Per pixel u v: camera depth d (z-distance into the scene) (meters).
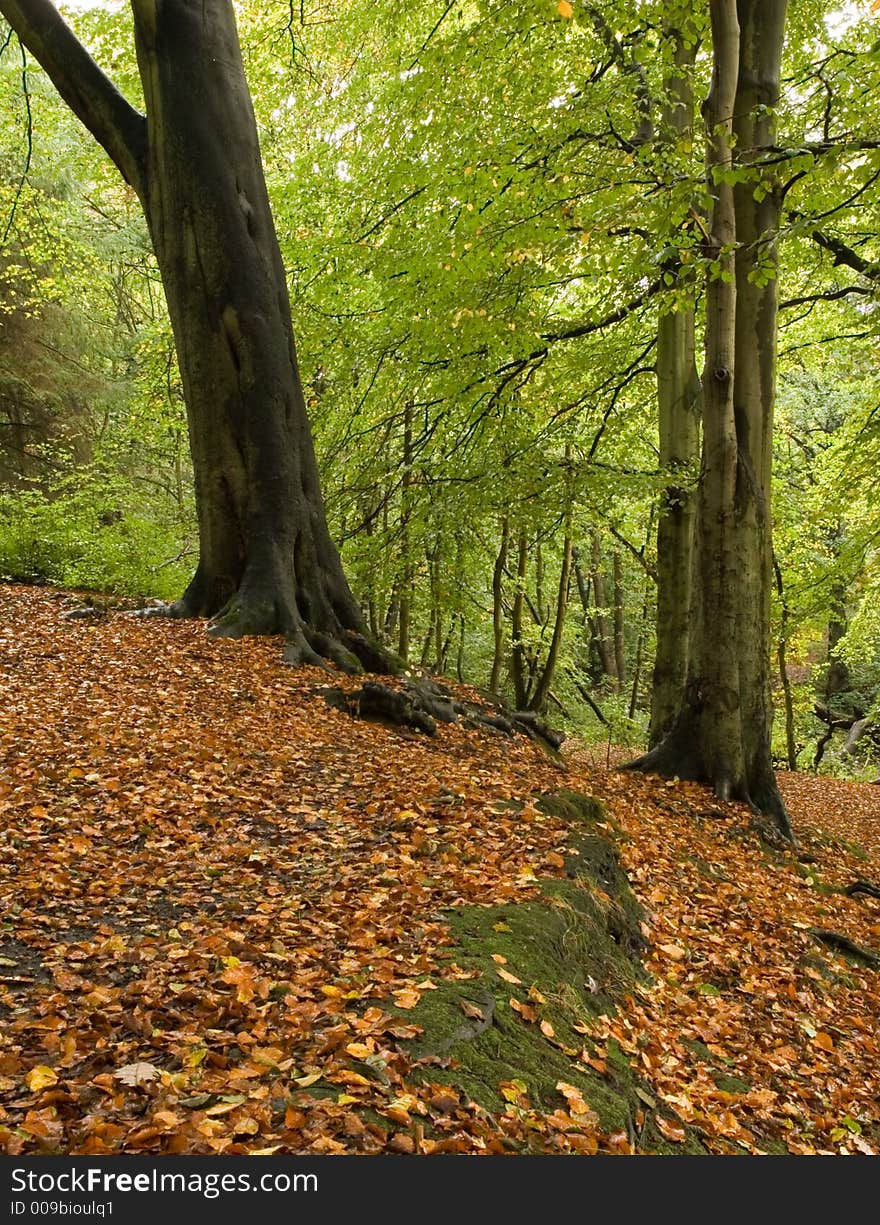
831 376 23.09
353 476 15.73
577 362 13.97
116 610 12.12
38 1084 2.74
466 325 12.09
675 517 13.71
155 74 11.04
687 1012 5.16
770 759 10.99
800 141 9.71
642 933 5.84
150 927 4.18
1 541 16.39
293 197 14.20
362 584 15.74
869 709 27.62
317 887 4.83
